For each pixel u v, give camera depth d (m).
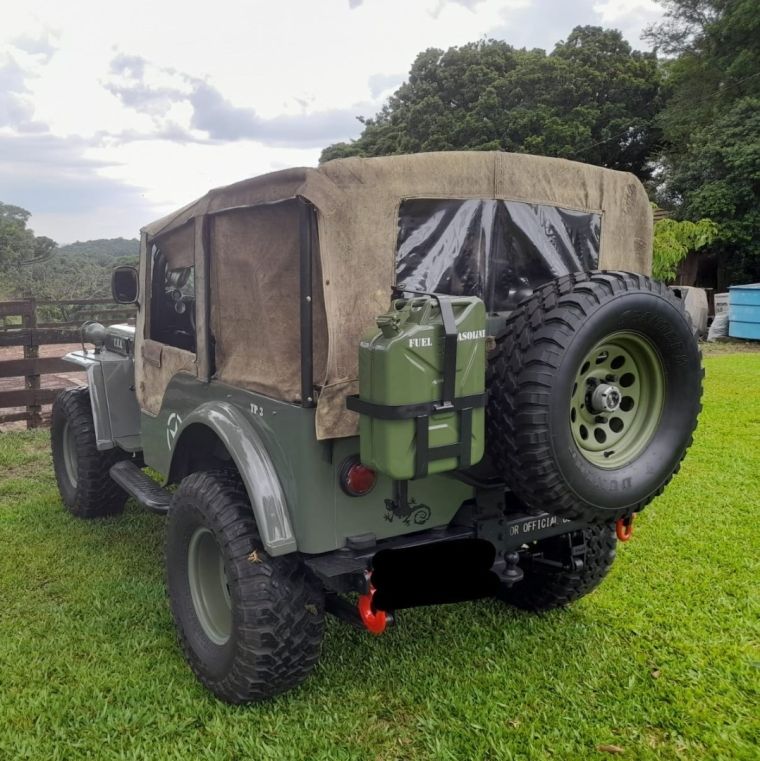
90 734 2.68
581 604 3.69
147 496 3.63
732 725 2.71
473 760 2.52
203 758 2.54
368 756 2.56
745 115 21.27
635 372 2.73
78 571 4.14
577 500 2.46
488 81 25.05
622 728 2.71
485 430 2.51
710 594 3.76
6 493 5.71
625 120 24.91
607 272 2.59
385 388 2.17
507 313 3.03
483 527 2.86
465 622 3.54
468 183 2.78
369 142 28.81
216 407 2.96
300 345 2.50
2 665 3.13
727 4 23.84
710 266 23.97
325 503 2.53
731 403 8.65
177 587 3.09
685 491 5.42
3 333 7.73
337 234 2.42
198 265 3.14
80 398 4.95
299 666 2.73
